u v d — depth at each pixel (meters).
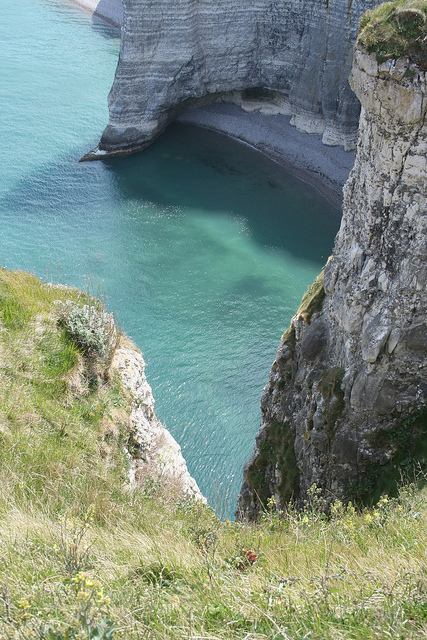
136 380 18.94
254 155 82.25
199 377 47.28
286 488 22.05
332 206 72.31
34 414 13.23
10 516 7.97
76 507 9.68
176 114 88.50
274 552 8.25
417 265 16.50
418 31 15.01
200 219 69.12
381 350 17.73
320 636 5.29
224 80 83.31
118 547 7.73
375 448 18.73
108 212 70.31
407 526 9.10
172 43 78.81
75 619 4.82
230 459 39.91
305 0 71.44
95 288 57.66
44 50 109.50
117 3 128.50
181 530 10.09
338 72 71.12
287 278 59.66
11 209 69.44
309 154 77.94
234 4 77.56
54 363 15.34
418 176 15.83
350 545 8.51
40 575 6.32
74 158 80.06
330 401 19.61
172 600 6.08
